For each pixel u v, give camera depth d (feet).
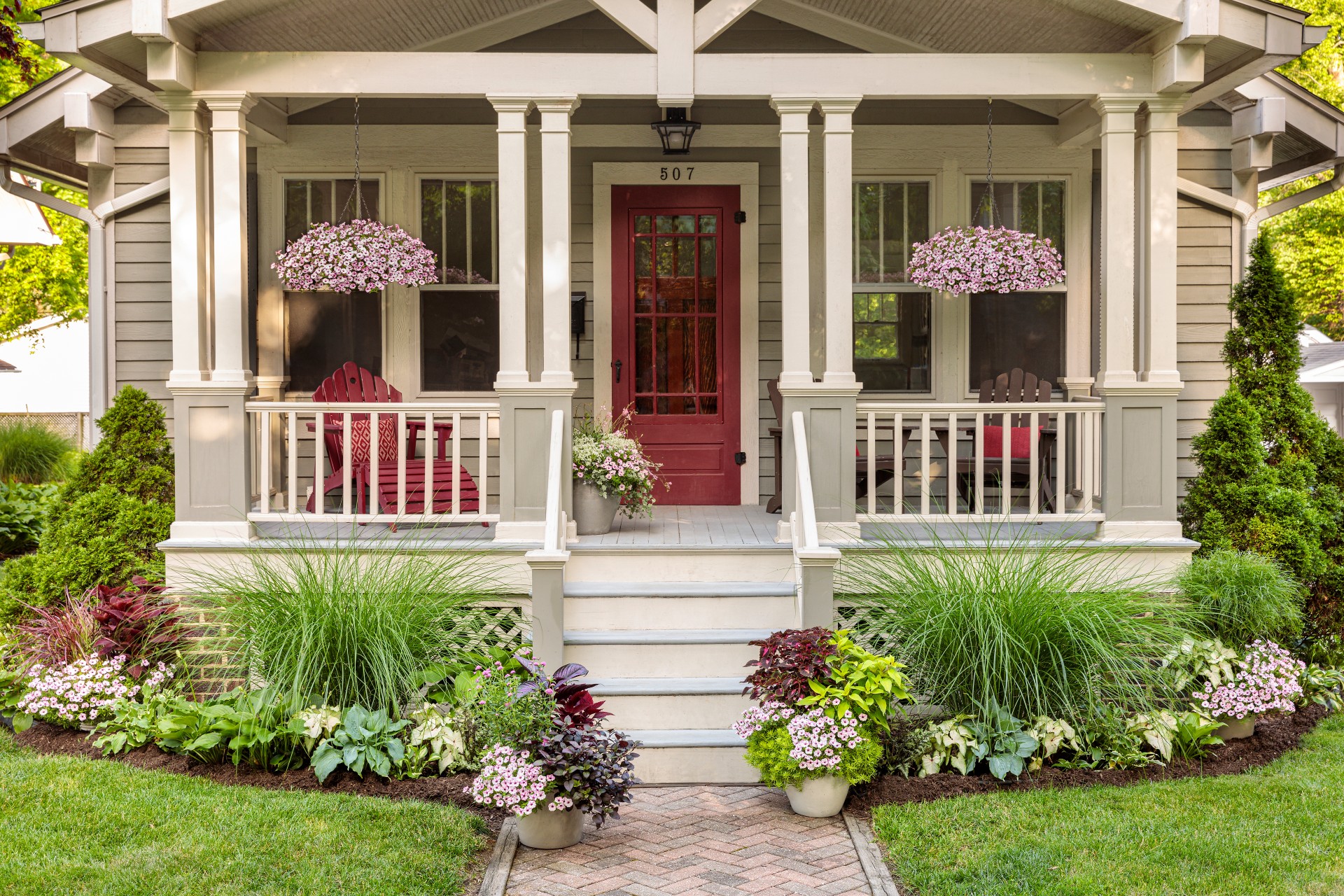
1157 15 17.71
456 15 21.18
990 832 13.38
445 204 23.85
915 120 23.77
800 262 18.57
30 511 31.73
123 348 23.67
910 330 24.26
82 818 13.37
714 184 24.12
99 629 17.79
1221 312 24.11
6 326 64.44
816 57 18.40
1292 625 18.34
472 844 13.19
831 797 14.51
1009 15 19.33
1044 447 21.62
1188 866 12.31
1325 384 55.52
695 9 20.29
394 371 23.77
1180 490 24.25
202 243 18.70
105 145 23.26
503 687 14.49
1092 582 17.44
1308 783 14.84
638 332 24.39
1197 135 24.09
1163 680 16.49
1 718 17.66
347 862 12.39
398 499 18.97
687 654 17.35
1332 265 55.06
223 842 12.76
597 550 18.57
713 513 23.12
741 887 12.39
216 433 18.62
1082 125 22.38
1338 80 56.54
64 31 17.21
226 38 18.44
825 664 14.89
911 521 18.78
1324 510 20.94
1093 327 23.89
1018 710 15.89
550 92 18.38
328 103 23.41
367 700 15.92
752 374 24.38
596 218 24.03
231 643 16.55
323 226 20.44
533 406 18.75
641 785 15.52
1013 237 20.33
